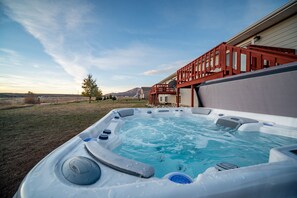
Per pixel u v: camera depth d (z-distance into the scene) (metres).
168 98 17.00
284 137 2.66
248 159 2.34
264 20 5.14
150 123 4.53
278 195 0.86
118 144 2.44
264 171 0.89
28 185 0.84
